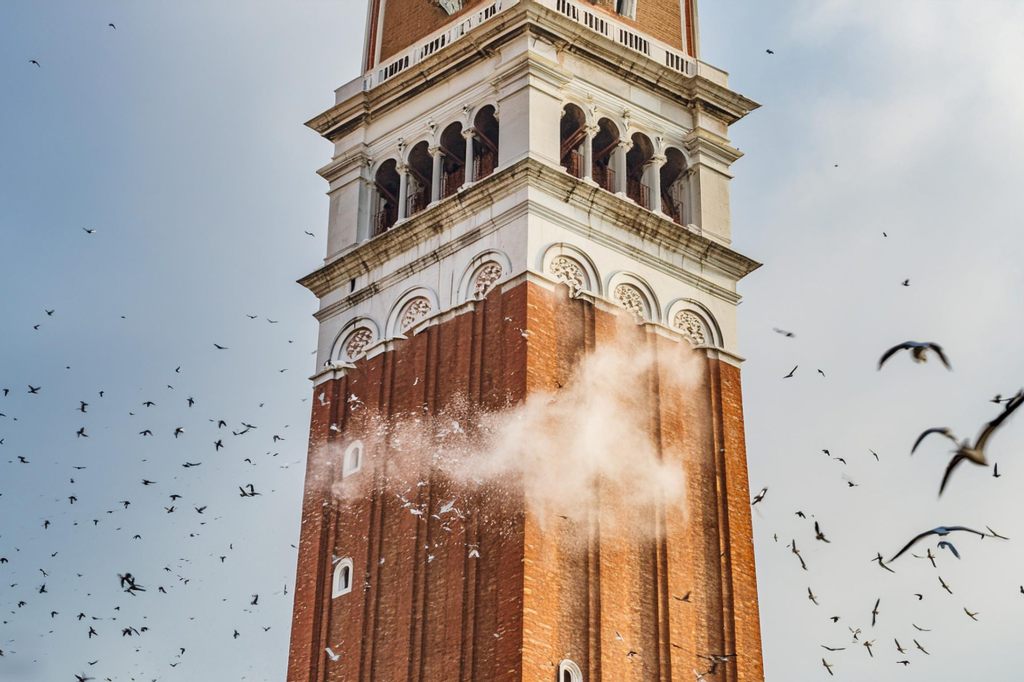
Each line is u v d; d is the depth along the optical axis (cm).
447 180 8269
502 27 8075
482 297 7631
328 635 7481
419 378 7681
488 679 6781
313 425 8044
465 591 7019
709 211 8256
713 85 8462
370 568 7444
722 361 7988
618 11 8606
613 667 6956
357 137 8581
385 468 7644
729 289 8181
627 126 8188
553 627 6869
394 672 7119
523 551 6900
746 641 7406
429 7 8700
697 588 7412
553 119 7906
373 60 8819
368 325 8056
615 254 7831
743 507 7706
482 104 8100
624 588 7169
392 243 8069
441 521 7288
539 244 7581
